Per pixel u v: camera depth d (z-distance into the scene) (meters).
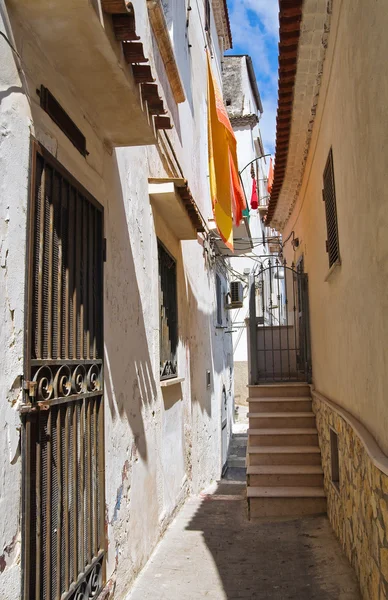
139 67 3.12
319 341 6.29
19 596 2.16
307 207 7.08
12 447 2.17
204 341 9.37
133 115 3.47
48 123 2.71
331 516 5.13
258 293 18.08
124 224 4.26
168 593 3.86
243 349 19.14
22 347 2.28
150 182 5.25
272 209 9.62
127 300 4.25
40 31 2.55
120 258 4.09
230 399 14.94
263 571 4.20
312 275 6.80
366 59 2.98
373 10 2.76
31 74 2.54
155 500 4.94
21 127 2.38
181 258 7.24
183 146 8.19
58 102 2.86
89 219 3.35
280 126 5.89
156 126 3.90
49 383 2.57
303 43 4.36
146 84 3.33
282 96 5.23
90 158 3.43
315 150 5.86
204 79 11.12
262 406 7.15
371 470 3.05
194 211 6.14
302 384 7.30
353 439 3.76
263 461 6.22
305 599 3.65
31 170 2.44
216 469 10.39
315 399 6.67
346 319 4.16
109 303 3.74
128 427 4.09
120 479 3.80
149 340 4.98
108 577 3.41
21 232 2.31
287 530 5.19
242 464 12.89
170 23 7.34
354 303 3.74
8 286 2.19
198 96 10.25
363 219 3.28
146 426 4.68
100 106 3.34
